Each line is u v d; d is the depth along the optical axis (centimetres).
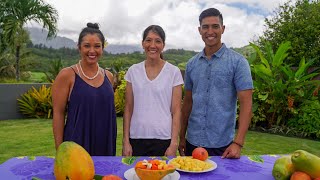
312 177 155
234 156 220
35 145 591
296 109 716
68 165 151
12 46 1416
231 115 270
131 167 196
